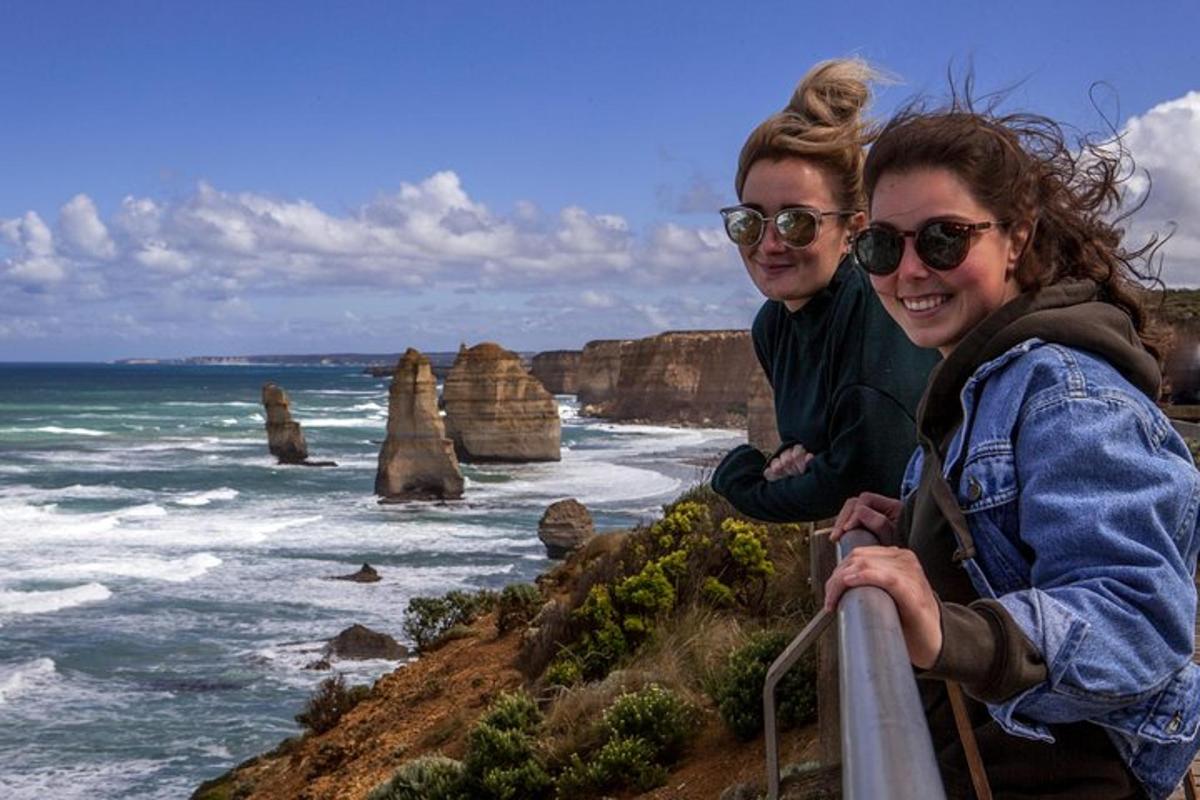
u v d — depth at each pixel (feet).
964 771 5.08
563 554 168.04
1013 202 5.14
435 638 70.79
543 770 34.91
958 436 5.11
